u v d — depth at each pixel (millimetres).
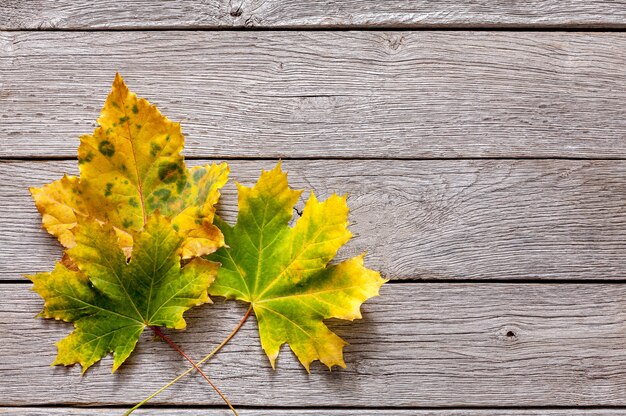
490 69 1226
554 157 1221
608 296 1210
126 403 1192
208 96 1218
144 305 1168
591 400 1201
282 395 1197
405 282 1208
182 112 1217
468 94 1224
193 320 1199
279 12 1223
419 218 1212
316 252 1172
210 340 1198
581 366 1204
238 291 1186
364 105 1220
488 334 1205
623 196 1218
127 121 1155
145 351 1196
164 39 1220
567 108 1225
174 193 1174
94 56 1218
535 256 1212
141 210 1174
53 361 1194
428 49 1226
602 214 1216
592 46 1229
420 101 1222
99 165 1163
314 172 1214
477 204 1215
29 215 1204
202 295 1167
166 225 1148
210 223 1168
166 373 1195
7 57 1215
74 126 1213
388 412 1198
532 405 1200
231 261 1183
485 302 1208
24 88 1214
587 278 1211
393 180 1215
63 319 1161
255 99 1219
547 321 1207
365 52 1224
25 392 1191
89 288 1162
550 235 1214
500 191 1217
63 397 1191
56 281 1156
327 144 1217
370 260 1207
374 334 1203
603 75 1228
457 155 1219
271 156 1215
